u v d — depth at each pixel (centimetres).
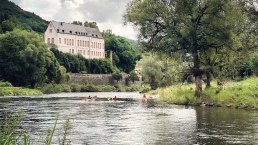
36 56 10644
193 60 5091
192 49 4953
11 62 10450
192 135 2262
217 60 5497
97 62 17012
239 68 7325
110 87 14375
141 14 5000
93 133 2361
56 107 4584
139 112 3875
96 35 19812
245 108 4209
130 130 2506
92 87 13575
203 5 4878
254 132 2356
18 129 2481
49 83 11688
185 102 5088
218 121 2972
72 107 4619
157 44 5050
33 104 5134
